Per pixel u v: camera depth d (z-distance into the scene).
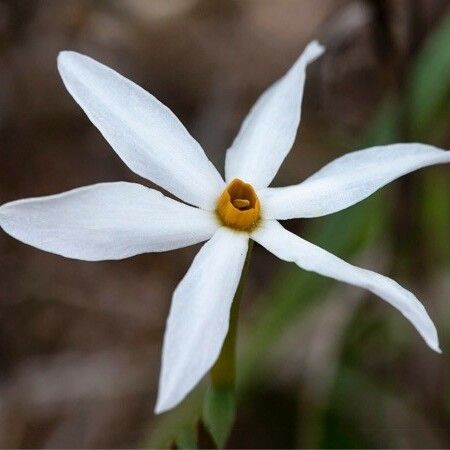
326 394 0.14
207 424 0.10
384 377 0.15
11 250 0.16
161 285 0.16
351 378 0.15
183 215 0.10
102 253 0.10
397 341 0.15
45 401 0.15
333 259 0.10
